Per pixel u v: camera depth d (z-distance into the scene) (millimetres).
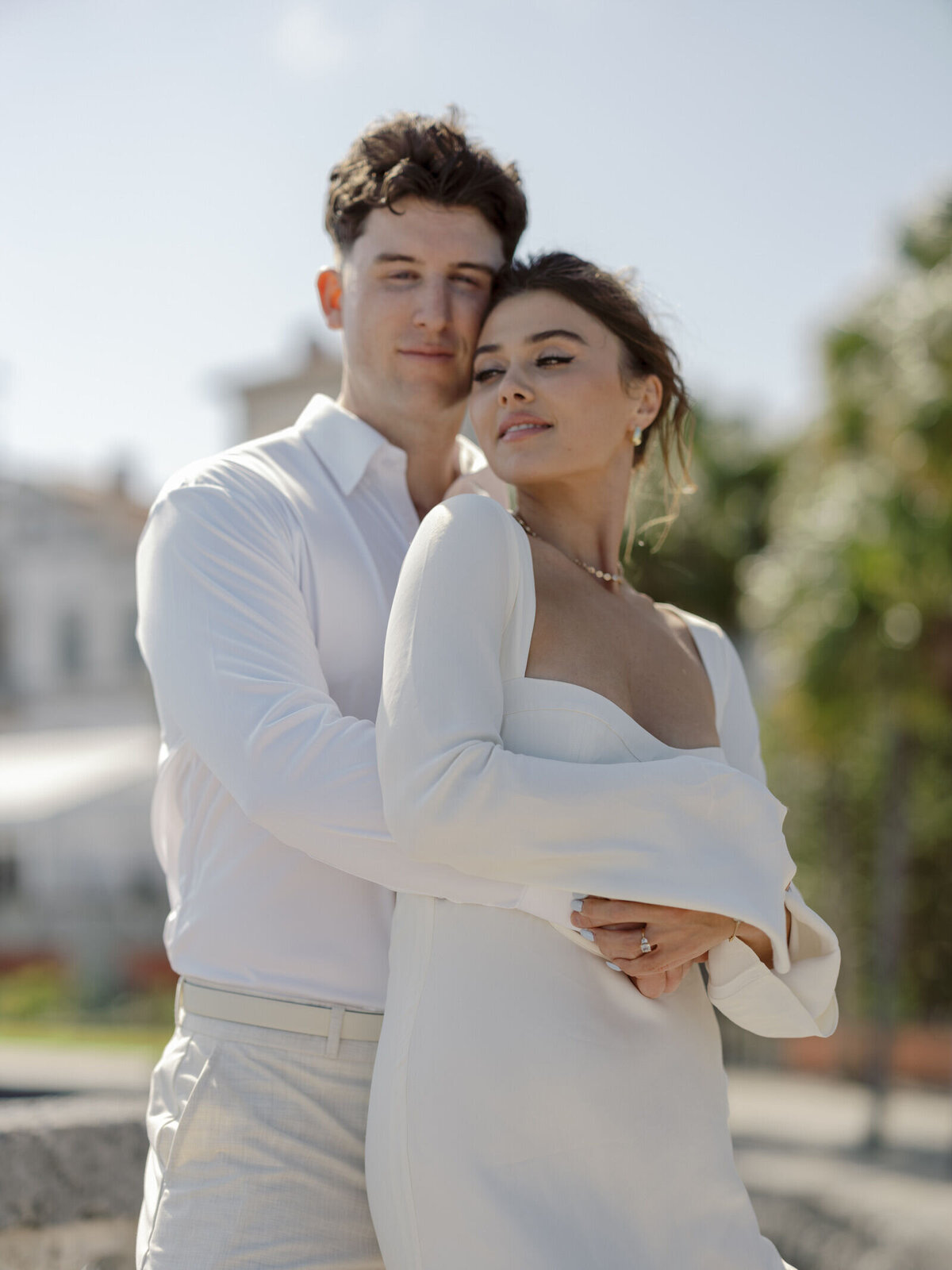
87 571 34031
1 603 33938
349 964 2010
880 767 19438
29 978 22484
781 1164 11367
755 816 1729
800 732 15680
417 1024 1754
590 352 2023
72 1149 2820
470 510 1805
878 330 14266
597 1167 1691
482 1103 1689
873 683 15102
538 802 1641
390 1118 1746
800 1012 1835
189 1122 1960
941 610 14773
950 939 22094
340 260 2477
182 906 2104
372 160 2375
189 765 2113
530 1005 1716
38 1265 2750
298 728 1861
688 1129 1757
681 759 1721
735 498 21281
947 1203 7648
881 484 14461
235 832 2049
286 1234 1920
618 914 1692
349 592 2158
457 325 2373
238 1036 1986
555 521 2055
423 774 1657
